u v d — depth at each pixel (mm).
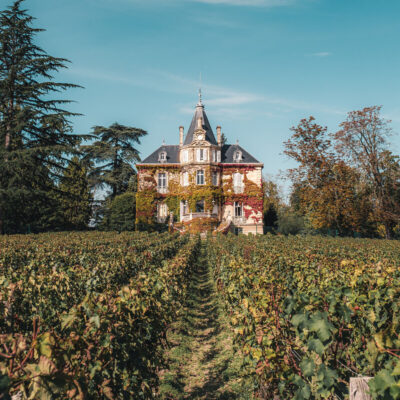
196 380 6414
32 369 2699
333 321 4109
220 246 16891
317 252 14516
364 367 4289
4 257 11422
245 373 5785
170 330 8805
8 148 29672
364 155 38625
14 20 29406
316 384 3594
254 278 7266
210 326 9555
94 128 50812
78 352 3604
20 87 28812
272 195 67938
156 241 21359
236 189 45594
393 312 4422
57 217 41281
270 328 4496
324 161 39062
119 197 47625
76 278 8062
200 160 44312
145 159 46656
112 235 28172
